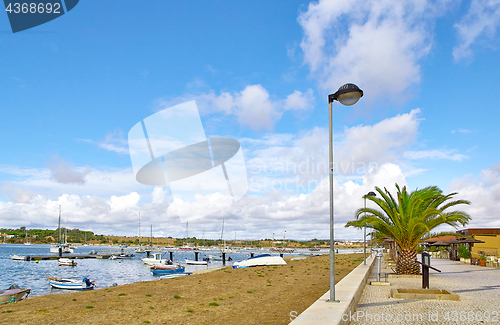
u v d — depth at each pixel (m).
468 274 22.45
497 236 35.47
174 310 11.17
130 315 10.44
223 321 9.54
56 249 120.75
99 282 38.25
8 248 178.88
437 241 37.19
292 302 12.63
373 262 32.31
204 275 25.11
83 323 9.44
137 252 132.38
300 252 150.25
